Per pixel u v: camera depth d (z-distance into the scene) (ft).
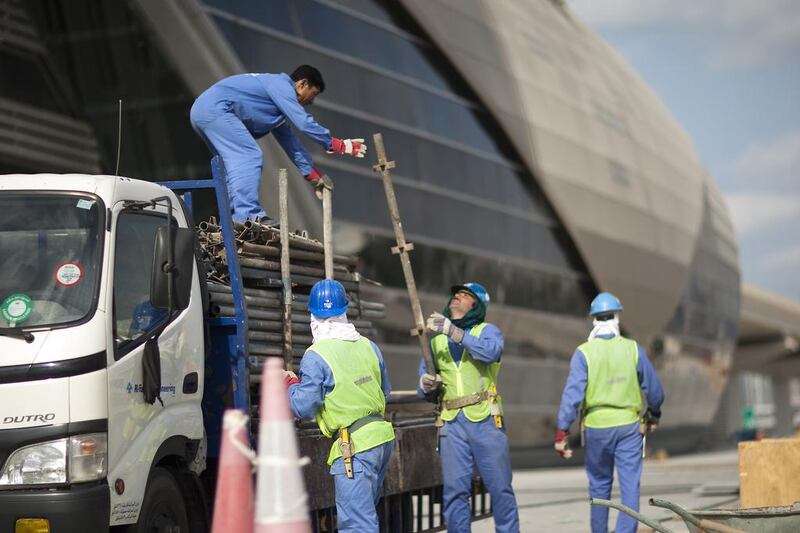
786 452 70.03
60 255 46.32
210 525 51.75
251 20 176.65
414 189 209.05
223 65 168.25
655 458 304.09
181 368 50.08
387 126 205.26
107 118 167.22
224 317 53.72
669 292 328.49
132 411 46.29
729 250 407.85
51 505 42.60
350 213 188.55
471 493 71.87
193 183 55.16
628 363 65.77
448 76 229.66
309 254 61.57
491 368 61.67
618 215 292.61
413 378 203.51
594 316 66.85
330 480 56.80
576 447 265.75
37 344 44.19
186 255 47.47
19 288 45.62
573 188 268.00
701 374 366.22
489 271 231.91
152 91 166.81
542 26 288.92
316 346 51.52
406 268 61.16
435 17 226.58
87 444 43.73
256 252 57.11
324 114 189.88
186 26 165.99
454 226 220.43
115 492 44.68
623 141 311.47
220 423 53.52
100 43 165.07
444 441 61.57
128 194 49.42
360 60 201.36
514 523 61.46
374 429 51.60
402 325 200.23
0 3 154.40
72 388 43.83
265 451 31.65
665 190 335.88
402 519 64.59
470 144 231.50
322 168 182.91
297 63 185.16
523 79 258.16
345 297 52.70
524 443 246.47
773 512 39.22
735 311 415.44
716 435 647.97
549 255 258.78
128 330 46.93
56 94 164.86
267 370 32.22
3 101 155.94
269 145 165.48
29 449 43.34
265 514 31.24
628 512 38.99
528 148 251.60
